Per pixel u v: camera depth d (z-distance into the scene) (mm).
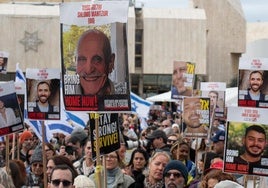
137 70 77062
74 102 9094
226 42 84375
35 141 17641
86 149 12125
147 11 77062
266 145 9227
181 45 76625
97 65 8977
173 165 9688
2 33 73688
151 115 34969
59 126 18188
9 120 10570
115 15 8906
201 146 16203
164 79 77562
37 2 79938
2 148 15461
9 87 10617
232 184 7836
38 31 74062
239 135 9289
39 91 12469
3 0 81625
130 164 12328
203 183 9414
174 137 16844
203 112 15398
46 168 11383
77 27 9062
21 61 73875
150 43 76562
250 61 11469
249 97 11477
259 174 9250
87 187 8781
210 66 84000
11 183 7656
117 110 8969
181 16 76750
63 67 9133
